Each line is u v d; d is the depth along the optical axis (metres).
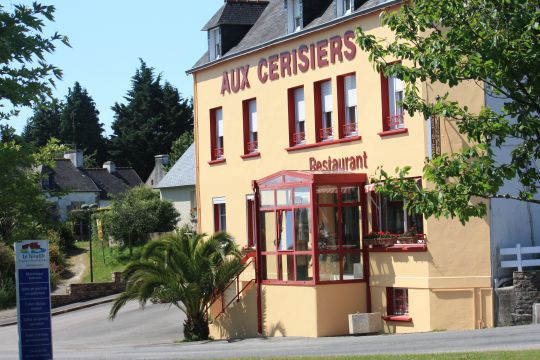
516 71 14.28
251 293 30.80
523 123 14.55
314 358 19.22
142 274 30.19
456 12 14.98
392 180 15.71
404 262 26.52
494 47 14.15
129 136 102.44
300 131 31.28
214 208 36.38
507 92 15.59
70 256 57.59
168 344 30.09
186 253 30.61
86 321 38.84
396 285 26.77
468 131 15.20
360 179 28.17
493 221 25.20
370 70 27.80
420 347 20.58
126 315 39.31
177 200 61.78
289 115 31.42
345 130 29.20
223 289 31.11
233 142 34.75
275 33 32.66
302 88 31.11
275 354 22.14
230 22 35.53
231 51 35.19
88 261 55.69
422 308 25.86
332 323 27.58
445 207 15.02
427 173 15.23
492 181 14.80
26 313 15.74
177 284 30.11
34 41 11.66
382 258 27.38
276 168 32.19
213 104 36.09
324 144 29.72
